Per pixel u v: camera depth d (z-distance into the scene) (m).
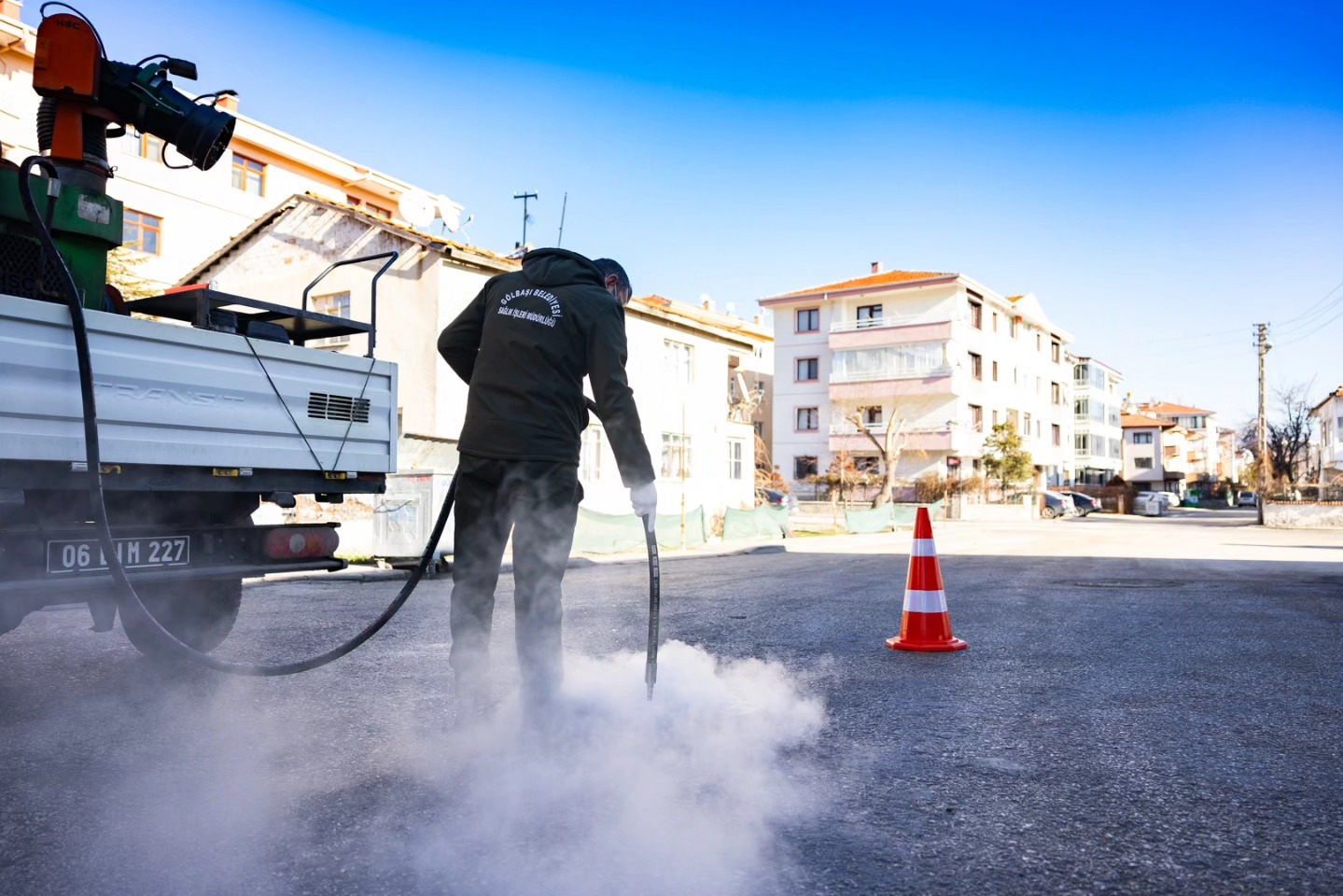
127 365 3.28
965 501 38.84
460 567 3.10
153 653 4.21
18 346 2.97
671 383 21.94
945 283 42.94
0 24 20.14
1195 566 12.38
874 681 4.27
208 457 3.56
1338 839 2.30
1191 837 2.31
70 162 3.60
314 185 28.75
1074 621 6.53
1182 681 4.32
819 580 10.02
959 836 2.30
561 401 2.99
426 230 20.22
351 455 4.18
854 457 44.97
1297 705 3.83
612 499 19.23
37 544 3.19
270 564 3.89
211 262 18.72
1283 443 64.00
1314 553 15.61
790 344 47.53
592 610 6.95
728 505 23.97
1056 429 57.31
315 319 4.22
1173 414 100.88
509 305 3.05
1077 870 2.10
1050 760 2.99
